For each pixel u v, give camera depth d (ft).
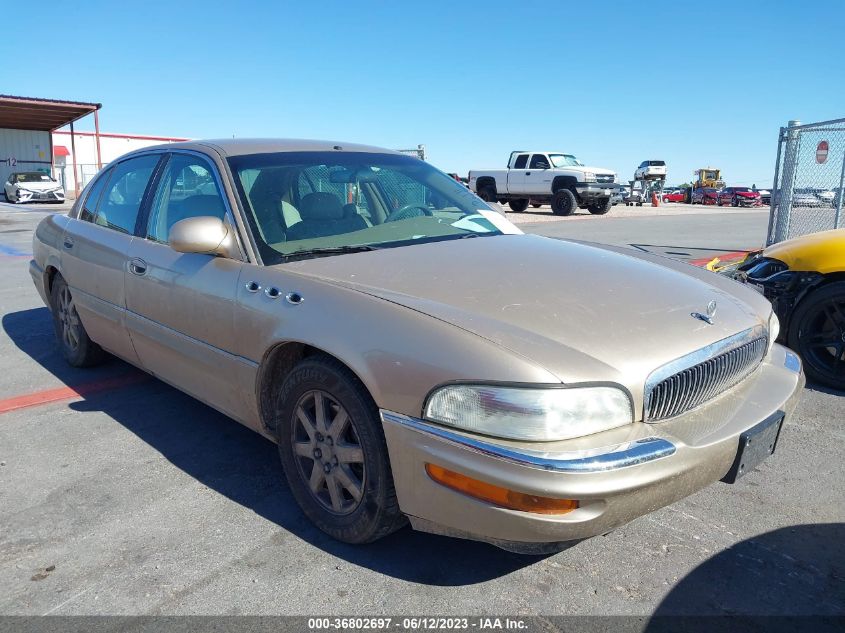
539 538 6.93
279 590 8.11
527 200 77.87
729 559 8.69
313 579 8.32
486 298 8.36
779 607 7.77
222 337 10.08
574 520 6.83
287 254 10.08
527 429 6.88
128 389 15.16
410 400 7.50
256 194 10.73
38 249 16.88
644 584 8.19
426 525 7.77
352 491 8.55
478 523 7.16
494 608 7.76
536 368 6.98
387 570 8.50
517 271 9.36
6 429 13.03
